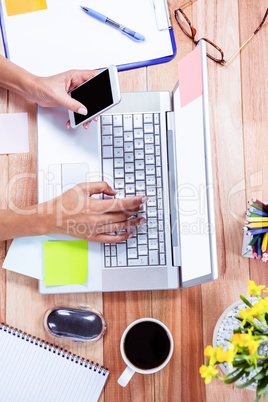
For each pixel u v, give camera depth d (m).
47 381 0.71
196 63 0.54
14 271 0.73
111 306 0.74
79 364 0.72
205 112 0.51
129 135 0.70
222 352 0.45
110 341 0.73
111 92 0.63
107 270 0.70
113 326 0.73
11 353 0.71
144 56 0.76
